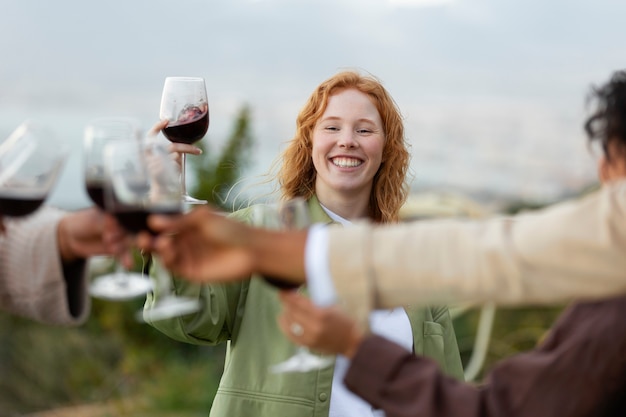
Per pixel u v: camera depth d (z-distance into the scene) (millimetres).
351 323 1890
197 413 6535
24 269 2025
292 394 2895
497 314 5809
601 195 1805
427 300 1820
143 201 1876
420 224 1867
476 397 1899
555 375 1884
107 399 6730
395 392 1907
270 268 1825
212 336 2969
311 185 3377
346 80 3289
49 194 2057
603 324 1883
